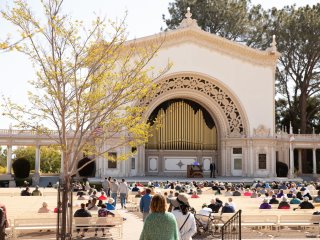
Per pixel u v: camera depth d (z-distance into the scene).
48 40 16.50
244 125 53.12
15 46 16.05
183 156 55.66
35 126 17.95
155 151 55.31
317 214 19.00
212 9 66.12
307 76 63.59
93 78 17.23
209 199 24.86
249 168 52.62
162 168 55.16
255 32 66.44
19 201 24.50
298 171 60.75
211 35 52.03
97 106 19.95
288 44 63.25
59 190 13.30
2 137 48.56
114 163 49.38
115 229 19.77
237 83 53.03
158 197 7.24
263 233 19.16
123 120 18.56
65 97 17.16
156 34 49.28
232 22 65.81
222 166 54.00
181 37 51.88
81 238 17.64
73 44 17.11
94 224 17.14
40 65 17.83
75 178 47.25
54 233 18.64
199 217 18.03
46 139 49.22
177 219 9.23
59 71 16.94
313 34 61.09
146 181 44.78
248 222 18.53
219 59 52.81
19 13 15.73
